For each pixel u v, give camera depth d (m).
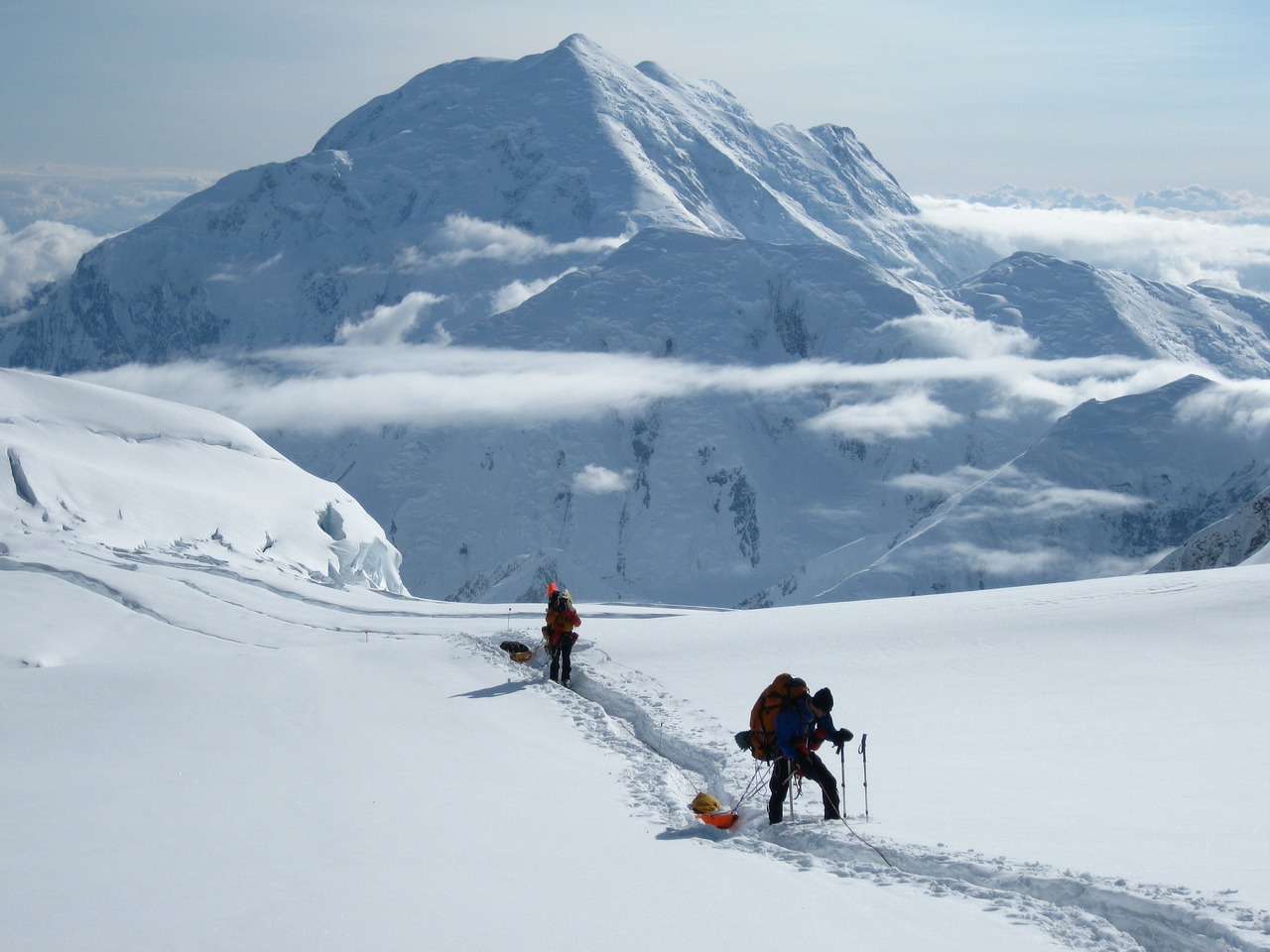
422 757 15.05
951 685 19.75
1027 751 14.59
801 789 13.16
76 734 17.34
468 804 12.40
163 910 8.75
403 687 20.73
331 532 79.88
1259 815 11.07
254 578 51.91
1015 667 21.17
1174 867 9.44
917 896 9.09
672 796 12.72
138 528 60.16
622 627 29.03
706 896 9.07
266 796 12.94
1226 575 31.38
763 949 7.82
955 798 12.33
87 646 36.97
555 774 13.95
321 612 44.91
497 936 8.09
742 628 27.50
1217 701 17.53
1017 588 34.47
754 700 18.61
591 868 9.91
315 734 16.84
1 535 53.12
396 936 8.09
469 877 9.60
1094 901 8.88
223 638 38.88
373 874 9.71
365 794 12.92
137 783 13.78
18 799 13.03
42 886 9.52
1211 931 8.02
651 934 8.12
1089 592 30.17
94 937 8.13
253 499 75.25
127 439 74.12
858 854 10.59
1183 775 12.88
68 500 59.50
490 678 21.33
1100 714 16.86
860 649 23.66
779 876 9.71
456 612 47.12
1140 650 22.27
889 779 13.41
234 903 8.90
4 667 34.31
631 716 18.36
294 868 9.93
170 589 44.44
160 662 24.84
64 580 44.47
